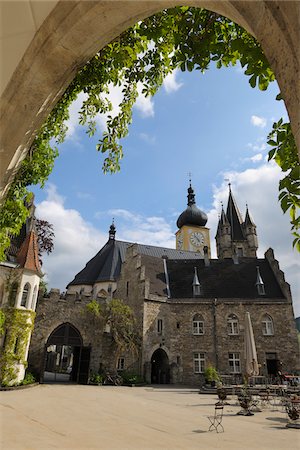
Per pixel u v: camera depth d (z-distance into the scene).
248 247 58.00
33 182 7.12
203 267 38.91
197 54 4.05
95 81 5.93
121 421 12.76
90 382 28.88
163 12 4.34
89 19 2.50
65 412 14.26
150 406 17.23
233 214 61.03
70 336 30.08
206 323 33.09
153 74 5.76
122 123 6.41
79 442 9.08
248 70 3.27
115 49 5.45
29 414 13.33
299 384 25.52
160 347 31.75
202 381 30.97
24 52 2.67
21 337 25.33
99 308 31.55
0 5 2.62
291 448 9.05
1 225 6.59
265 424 12.92
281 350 31.58
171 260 40.12
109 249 52.97
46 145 7.20
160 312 33.09
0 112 2.72
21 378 25.06
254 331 32.34
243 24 1.94
